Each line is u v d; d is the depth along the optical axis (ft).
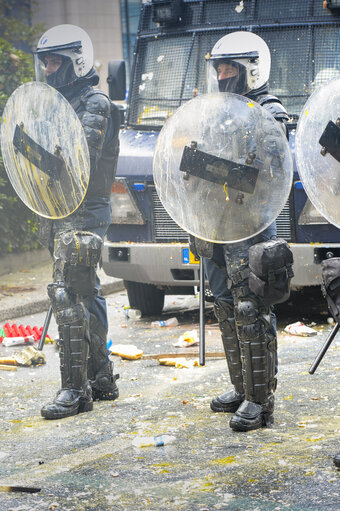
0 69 44.52
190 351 28.02
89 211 20.94
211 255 18.90
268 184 17.98
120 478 15.98
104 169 21.26
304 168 16.88
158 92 33.42
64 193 20.02
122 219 31.58
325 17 31.55
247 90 20.24
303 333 29.81
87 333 20.88
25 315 37.01
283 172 18.02
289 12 31.96
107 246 32.14
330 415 19.51
